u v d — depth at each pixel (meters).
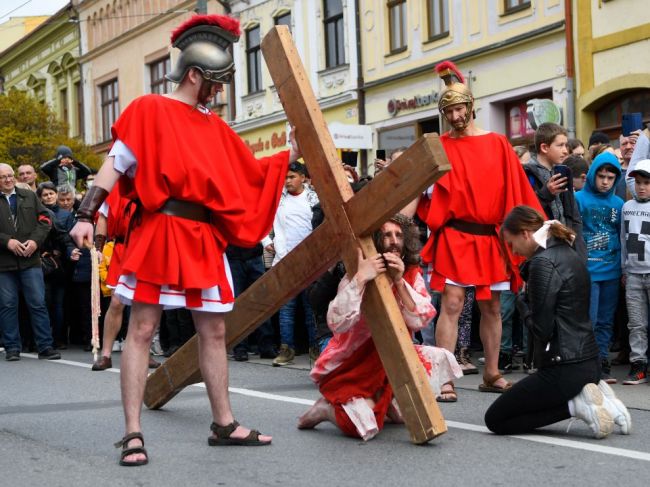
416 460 4.79
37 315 10.32
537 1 17.55
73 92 37.97
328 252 5.23
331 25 23.38
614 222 7.73
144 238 4.81
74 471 4.66
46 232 10.39
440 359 5.61
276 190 5.11
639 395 6.85
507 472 4.52
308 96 5.21
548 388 5.24
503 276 6.70
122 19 33.50
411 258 5.51
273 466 4.71
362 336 5.34
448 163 4.71
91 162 28.75
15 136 27.84
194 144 4.85
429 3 20.34
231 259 9.74
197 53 4.89
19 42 41.47
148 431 5.69
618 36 15.95
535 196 6.79
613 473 4.46
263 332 9.77
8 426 5.92
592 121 16.75
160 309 4.91
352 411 5.29
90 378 8.34
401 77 20.94
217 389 5.20
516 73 18.16
